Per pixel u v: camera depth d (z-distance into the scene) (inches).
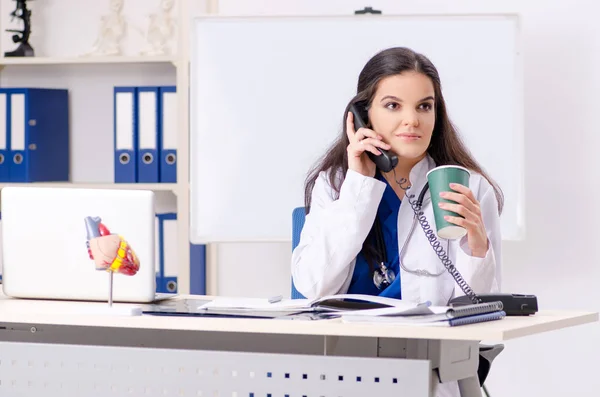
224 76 151.6
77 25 171.9
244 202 152.1
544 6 156.5
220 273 168.9
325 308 85.8
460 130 148.6
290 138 150.9
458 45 148.1
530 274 159.2
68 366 84.2
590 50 155.6
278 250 167.5
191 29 151.7
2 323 97.1
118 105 160.1
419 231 104.0
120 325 81.4
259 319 78.7
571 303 158.1
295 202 151.1
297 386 79.1
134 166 159.9
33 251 96.3
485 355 100.1
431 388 81.0
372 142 97.5
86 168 172.7
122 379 83.1
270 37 150.9
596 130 155.9
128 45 169.9
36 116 164.2
